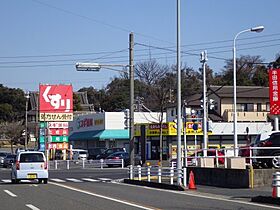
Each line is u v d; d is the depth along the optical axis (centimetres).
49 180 3234
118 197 1961
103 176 3656
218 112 6544
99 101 11481
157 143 6188
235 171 2517
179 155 2491
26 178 2778
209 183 2700
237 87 6931
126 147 6925
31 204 1694
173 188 2400
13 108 10431
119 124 6819
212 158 2905
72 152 6512
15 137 8919
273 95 3344
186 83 8856
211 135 6041
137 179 2886
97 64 3189
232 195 2081
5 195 2048
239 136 6169
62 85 5841
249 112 6394
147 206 1623
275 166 2625
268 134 2986
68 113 5825
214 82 9125
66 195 2047
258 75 8900
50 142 5722
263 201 1769
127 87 10562
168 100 7038
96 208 1563
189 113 4831
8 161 5588
